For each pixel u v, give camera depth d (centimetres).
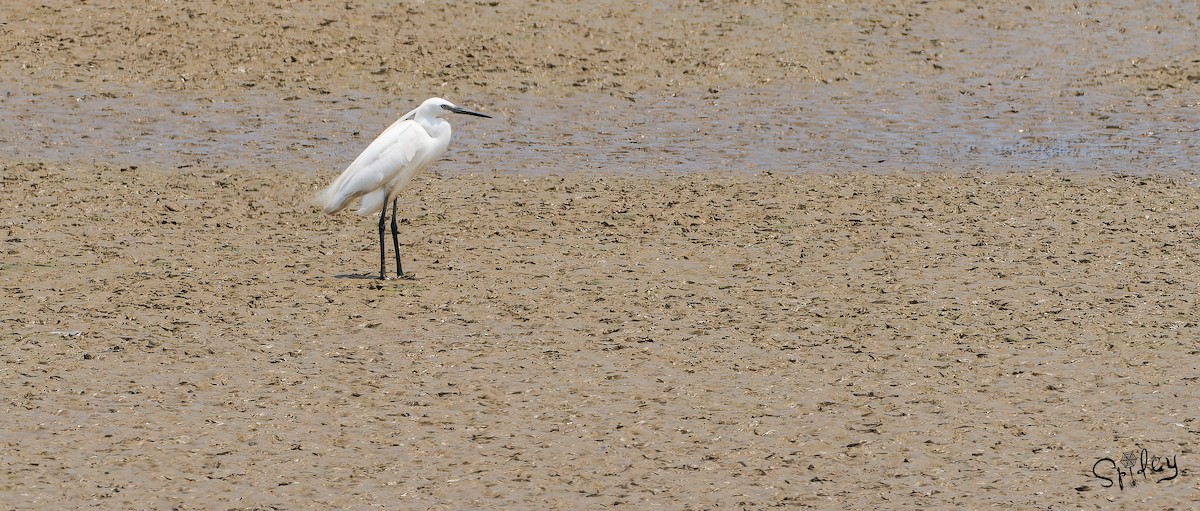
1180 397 1158
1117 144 2302
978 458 1042
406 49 2812
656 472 1023
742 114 2500
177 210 1839
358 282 1506
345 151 2236
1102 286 1485
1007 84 2717
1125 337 1312
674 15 3055
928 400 1158
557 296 1456
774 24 3023
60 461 1033
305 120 2428
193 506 964
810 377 1214
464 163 2147
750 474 1020
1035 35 3012
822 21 3052
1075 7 3188
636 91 2653
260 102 2531
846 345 1298
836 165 2153
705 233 1733
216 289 1479
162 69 2695
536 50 2834
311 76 2683
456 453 1055
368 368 1237
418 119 1500
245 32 2858
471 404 1152
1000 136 2362
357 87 2634
